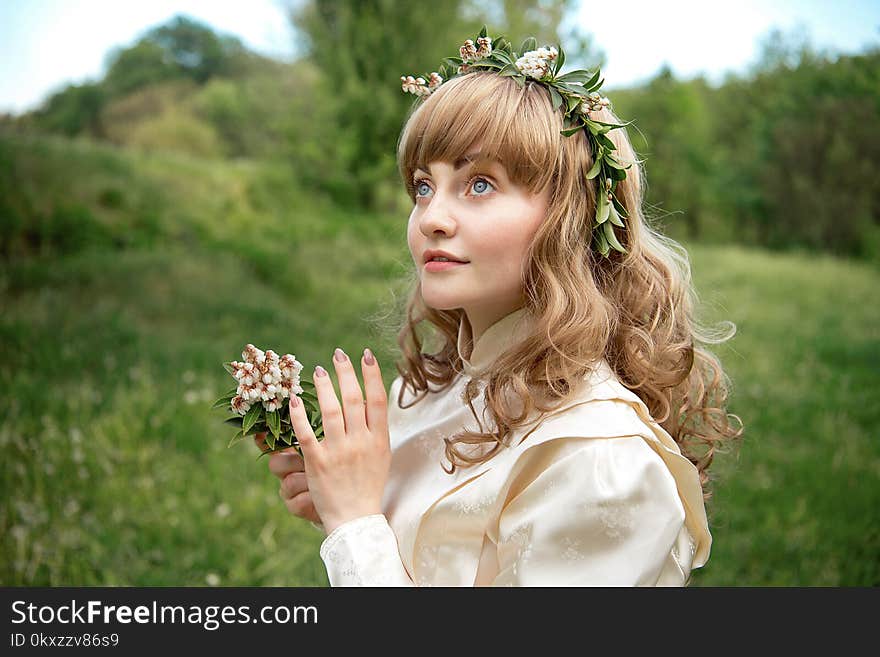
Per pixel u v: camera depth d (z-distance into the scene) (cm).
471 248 124
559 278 126
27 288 623
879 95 848
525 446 119
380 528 127
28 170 749
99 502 345
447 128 124
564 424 119
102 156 820
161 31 950
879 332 619
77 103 923
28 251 696
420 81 144
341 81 905
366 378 134
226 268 721
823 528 331
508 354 127
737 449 320
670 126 940
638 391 139
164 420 411
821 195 875
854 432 427
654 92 940
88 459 369
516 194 125
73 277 644
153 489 355
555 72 133
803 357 562
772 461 389
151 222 769
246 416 134
